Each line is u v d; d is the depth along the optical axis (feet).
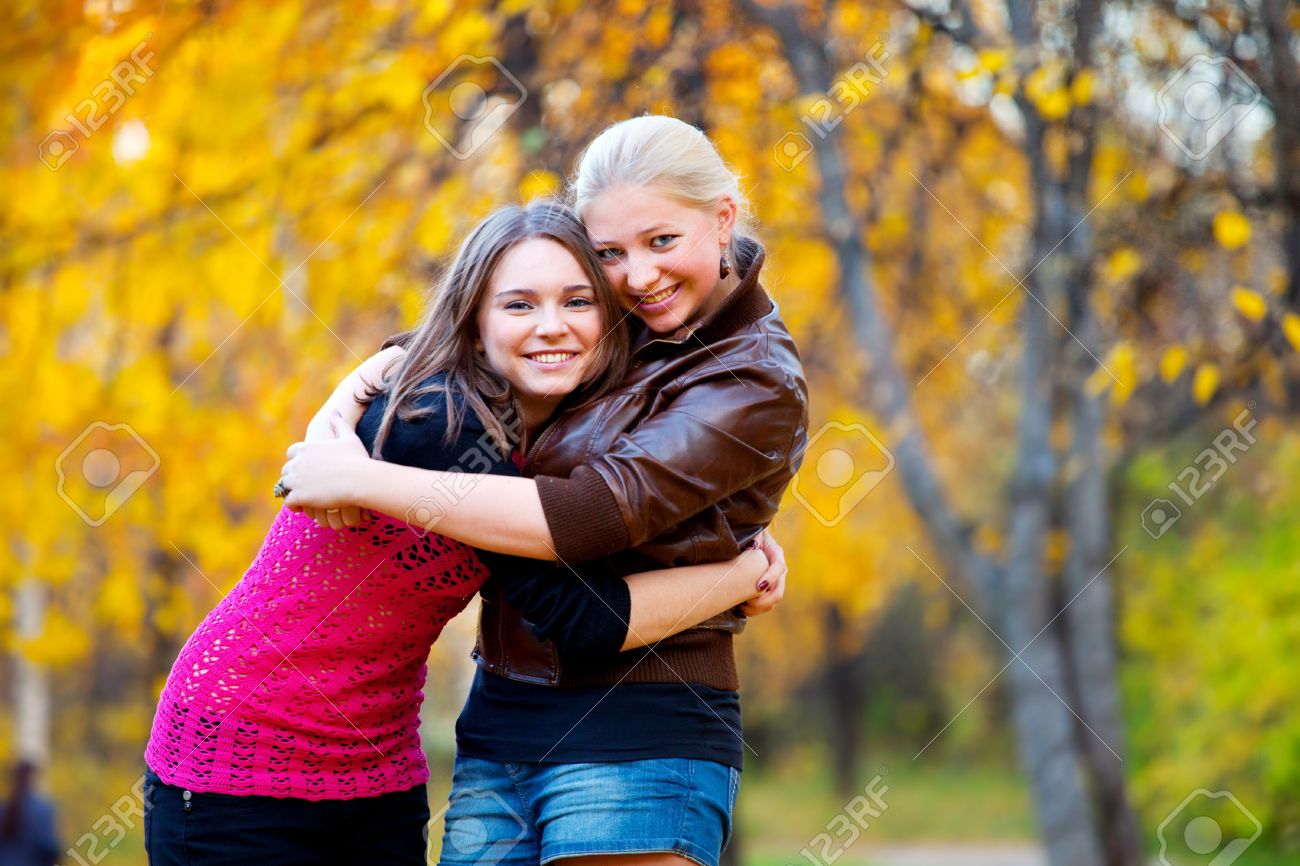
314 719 14.80
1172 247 34.47
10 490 36.86
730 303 15.72
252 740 14.67
